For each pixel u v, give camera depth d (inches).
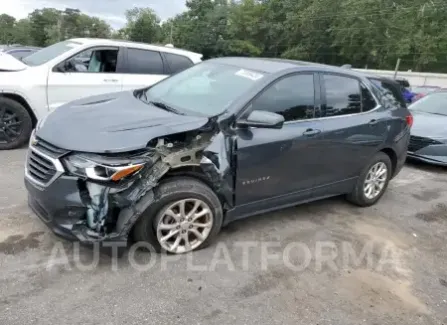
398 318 127.3
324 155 177.0
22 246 142.9
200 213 146.2
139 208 132.6
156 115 149.3
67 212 128.4
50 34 3159.5
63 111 154.9
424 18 1931.6
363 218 196.9
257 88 157.6
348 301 132.7
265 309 124.6
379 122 198.4
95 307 117.9
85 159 125.6
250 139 151.5
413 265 159.6
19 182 197.3
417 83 1583.4
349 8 2062.0
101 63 283.9
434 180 272.1
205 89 168.2
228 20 2642.7
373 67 2117.4
